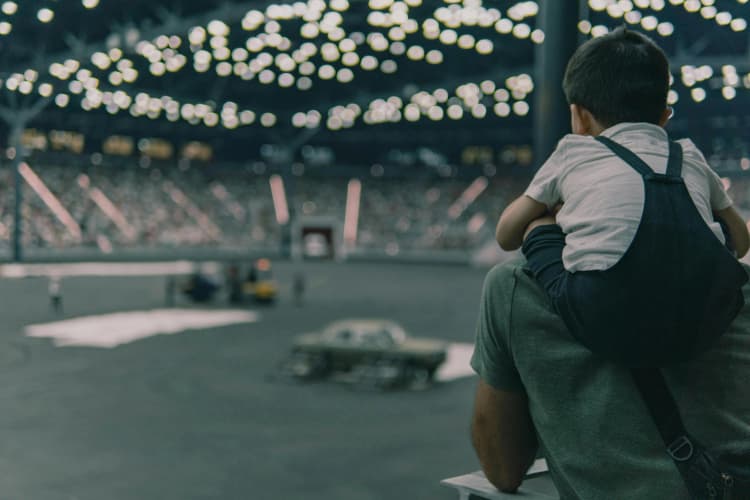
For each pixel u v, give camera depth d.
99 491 8.98
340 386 15.70
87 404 13.70
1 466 9.85
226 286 34.75
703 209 1.30
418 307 31.94
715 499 1.19
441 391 15.38
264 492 9.09
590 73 1.46
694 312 1.20
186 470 9.91
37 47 45.84
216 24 38.34
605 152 1.37
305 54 42.81
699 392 1.27
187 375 16.67
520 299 1.37
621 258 1.23
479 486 1.61
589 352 1.30
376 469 10.07
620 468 1.24
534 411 1.35
